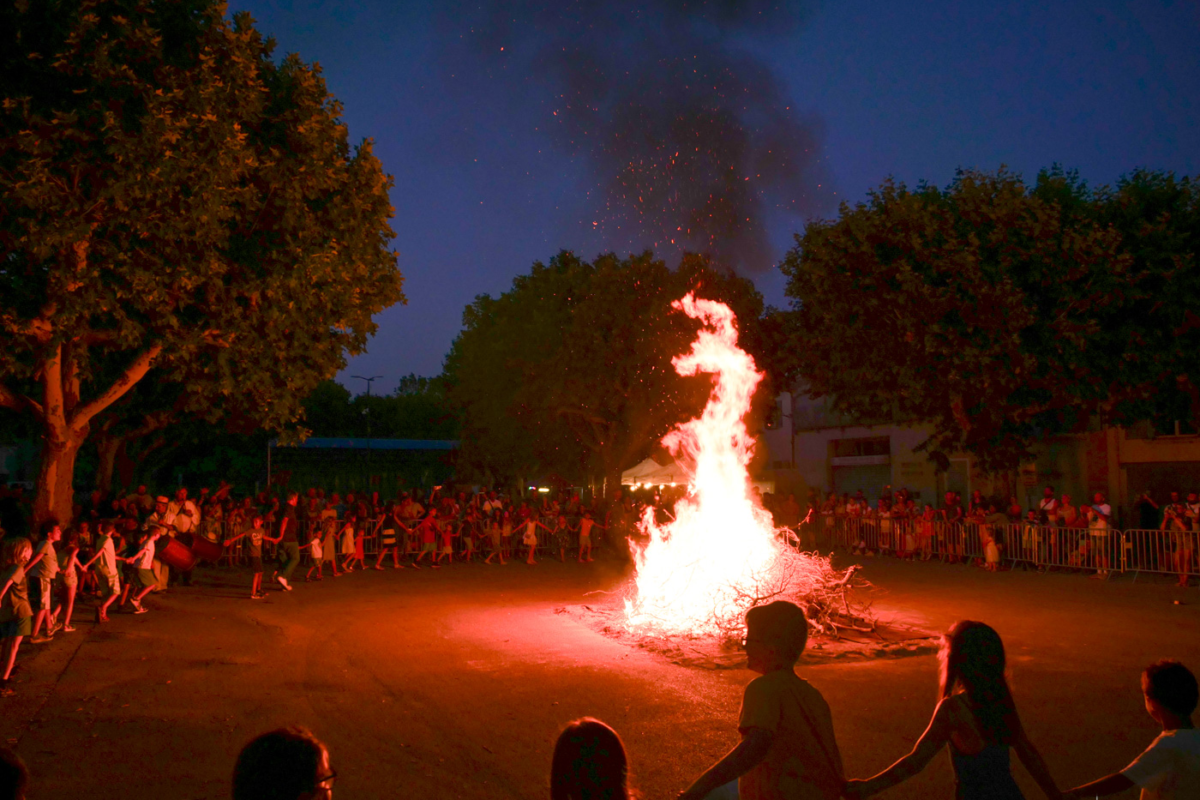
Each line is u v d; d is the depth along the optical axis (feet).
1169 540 55.11
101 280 40.50
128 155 38.24
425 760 21.40
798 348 77.87
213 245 44.19
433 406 226.38
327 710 26.17
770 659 9.91
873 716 24.82
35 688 28.48
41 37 38.96
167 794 19.08
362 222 52.70
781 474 115.03
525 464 113.60
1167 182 63.87
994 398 65.46
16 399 45.65
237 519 69.21
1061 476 80.38
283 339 49.70
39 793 19.04
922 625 39.93
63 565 38.40
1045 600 47.88
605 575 64.85
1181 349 61.57
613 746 7.77
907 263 65.46
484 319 105.40
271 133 48.65
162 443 101.35
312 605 48.47
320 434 216.13
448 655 34.24
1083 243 59.16
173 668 31.89
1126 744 21.84
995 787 9.66
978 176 65.98
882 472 104.78
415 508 73.00
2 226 40.65
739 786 9.95
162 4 43.04
